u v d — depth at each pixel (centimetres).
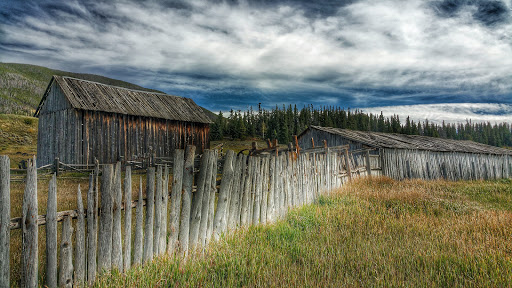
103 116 1998
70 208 676
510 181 2353
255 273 366
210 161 493
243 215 583
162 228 411
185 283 326
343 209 744
